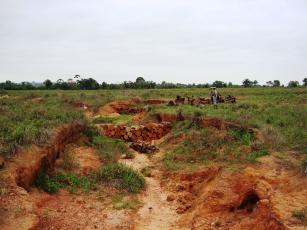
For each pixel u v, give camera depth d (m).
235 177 11.24
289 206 8.71
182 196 11.86
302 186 9.75
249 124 15.88
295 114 18.58
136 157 16.56
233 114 18.42
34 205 8.83
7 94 41.59
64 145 13.98
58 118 15.52
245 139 14.63
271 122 16.97
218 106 23.58
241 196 10.27
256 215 9.15
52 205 9.82
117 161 15.08
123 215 10.15
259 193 9.87
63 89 65.56
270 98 32.25
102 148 16.06
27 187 9.73
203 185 12.23
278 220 8.11
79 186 11.52
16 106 18.31
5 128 12.14
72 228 8.88
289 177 10.52
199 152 15.04
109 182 12.27
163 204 11.43
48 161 11.45
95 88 65.56
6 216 7.92
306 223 7.88
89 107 30.28
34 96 37.22
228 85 80.50
